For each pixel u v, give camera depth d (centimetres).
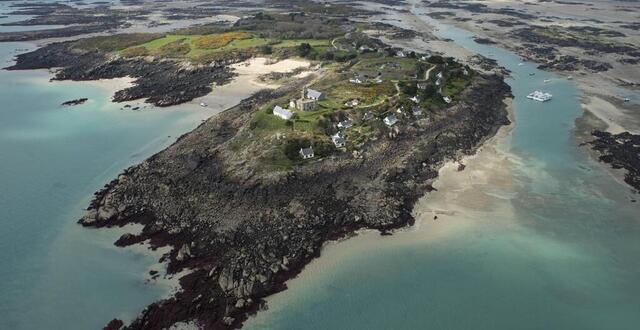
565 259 7550
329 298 6762
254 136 10575
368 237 8031
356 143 10481
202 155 10262
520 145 11562
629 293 6881
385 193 9112
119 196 9138
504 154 11088
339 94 12731
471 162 10675
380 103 12156
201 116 13812
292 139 10125
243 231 8012
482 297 6806
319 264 7400
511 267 7381
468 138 11719
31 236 8281
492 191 9462
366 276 7175
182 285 6981
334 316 6469
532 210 8844
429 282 7081
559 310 6588
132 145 11888
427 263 7462
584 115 13550
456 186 9644
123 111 14300
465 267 7381
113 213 8625
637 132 12244
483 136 12050
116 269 7388
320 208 8581
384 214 8519
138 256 7644
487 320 6419
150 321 6378
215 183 9250
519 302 6725
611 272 7281
